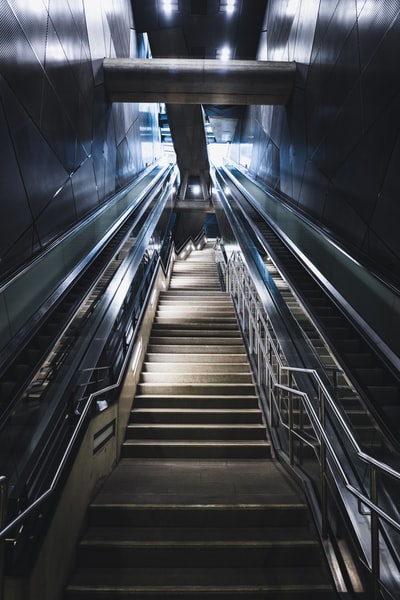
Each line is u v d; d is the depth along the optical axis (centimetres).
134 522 280
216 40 1262
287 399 372
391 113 409
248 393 477
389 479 237
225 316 706
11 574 181
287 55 889
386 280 378
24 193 435
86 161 695
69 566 240
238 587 232
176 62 771
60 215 562
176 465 368
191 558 255
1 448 218
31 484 209
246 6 1130
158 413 430
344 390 303
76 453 260
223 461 379
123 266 536
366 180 475
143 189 1030
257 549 255
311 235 606
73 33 615
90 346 339
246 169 1516
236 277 747
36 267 400
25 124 438
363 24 477
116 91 816
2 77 383
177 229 1950
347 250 474
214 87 792
